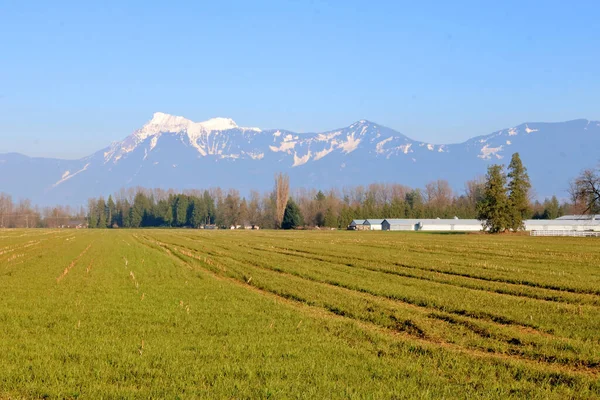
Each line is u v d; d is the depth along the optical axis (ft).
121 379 46.55
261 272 134.62
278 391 42.63
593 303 90.53
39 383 45.11
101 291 99.81
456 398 42.11
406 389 43.70
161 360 52.01
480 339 61.98
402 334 66.54
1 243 273.54
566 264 156.25
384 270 138.21
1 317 73.92
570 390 44.34
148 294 95.91
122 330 66.13
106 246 248.32
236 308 81.15
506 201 418.10
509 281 118.73
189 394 42.09
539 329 68.80
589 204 392.68
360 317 75.56
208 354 54.39
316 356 53.98
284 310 79.51
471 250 215.72
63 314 76.02
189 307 82.02
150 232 497.05
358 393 42.47
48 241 296.71
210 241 300.61
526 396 42.93
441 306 83.41
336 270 137.08
